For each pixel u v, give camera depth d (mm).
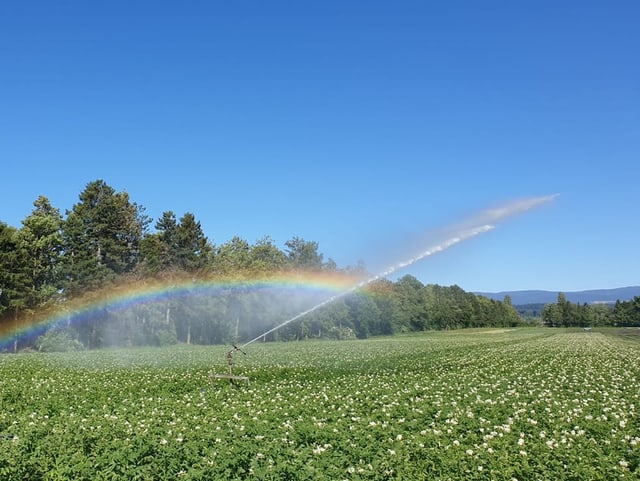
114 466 10836
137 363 40281
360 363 38156
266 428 14461
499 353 47188
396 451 11648
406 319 133625
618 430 14273
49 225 75812
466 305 159375
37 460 11102
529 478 10203
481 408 17266
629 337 92812
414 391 21406
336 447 12484
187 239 89625
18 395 21438
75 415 16797
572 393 21016
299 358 44812
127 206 88625
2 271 64812
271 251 97750
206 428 14344
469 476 10156
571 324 187125
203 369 33656
